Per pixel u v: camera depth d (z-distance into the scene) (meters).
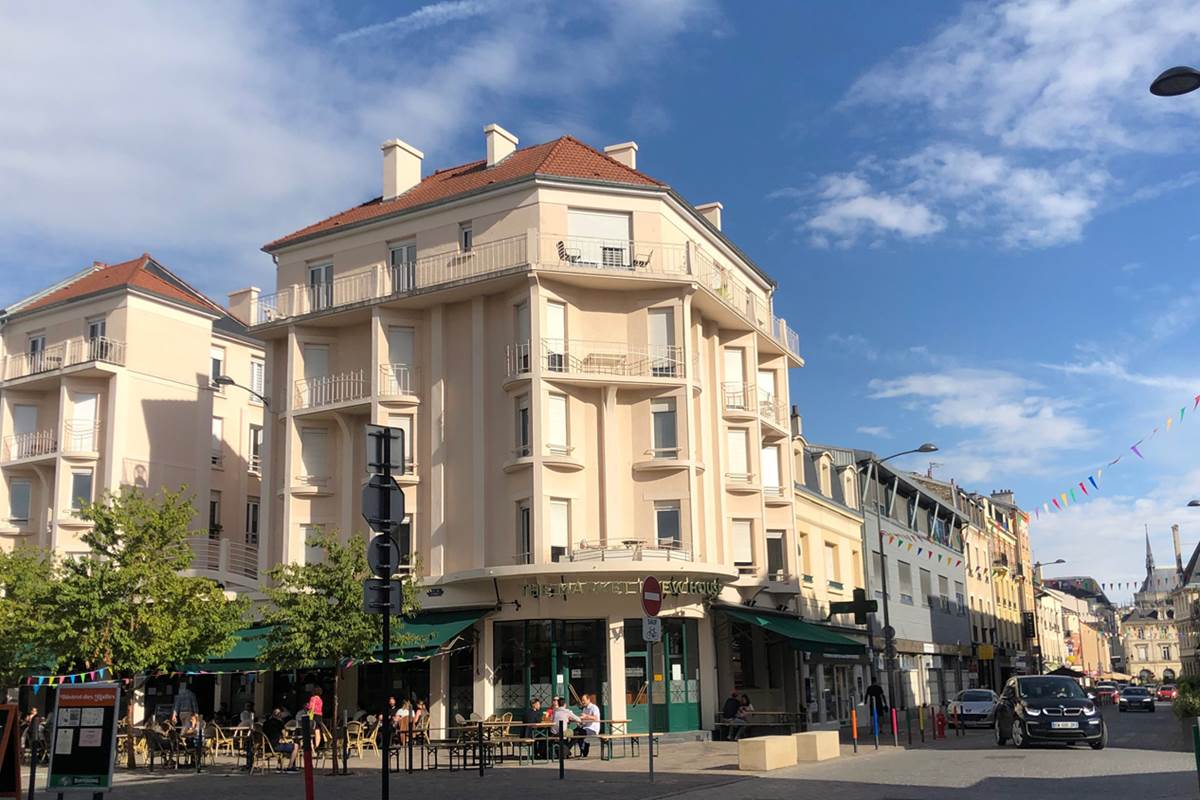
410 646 26.81
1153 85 11.40
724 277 33.72
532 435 28.16
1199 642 92.69
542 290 28.84
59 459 35.75
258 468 41.09
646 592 16.61
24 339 39.31
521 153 33.91
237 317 43.69
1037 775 17.12
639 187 29.97
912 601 49.38
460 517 29.42
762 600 33.25
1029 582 85.06
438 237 30.72
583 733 23.30
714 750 24.88
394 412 30.31
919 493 51.53
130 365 36.81
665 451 29.47
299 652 22.25
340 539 30.88
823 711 36.78
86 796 16.62
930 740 29.05
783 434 35.28
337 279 32.03
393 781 18.33
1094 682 100.38
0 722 13.09
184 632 23.86
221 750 26.64
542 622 28.12
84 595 23.00
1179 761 19.44
